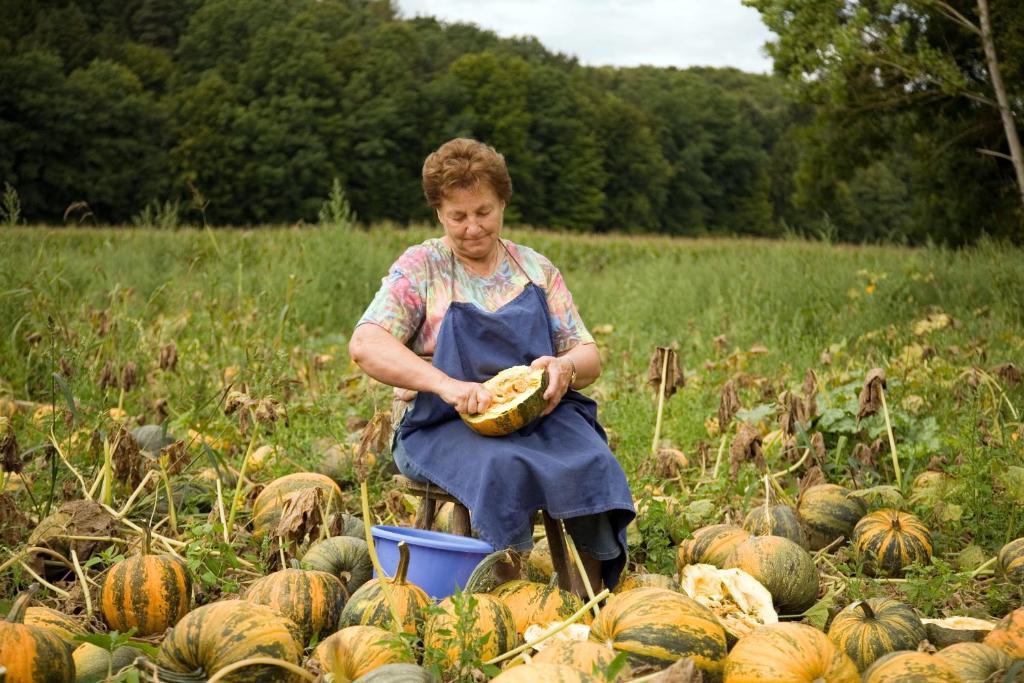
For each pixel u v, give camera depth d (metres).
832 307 12.98
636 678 2.93
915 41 18.81
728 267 15.48
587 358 4.26
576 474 3.77
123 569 3.77
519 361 4.12
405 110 84.06
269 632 3.09
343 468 6.16
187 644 3.06
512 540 3.70
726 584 3.80
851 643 3.41
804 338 11.26
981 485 5.06
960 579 4.31
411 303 4.16
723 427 5.68
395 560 3.90
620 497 3.80
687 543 4.51
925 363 7.84
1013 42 16.62
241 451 6.58
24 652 2.92
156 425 6.47
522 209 91.00
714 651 3.13
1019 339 9.13
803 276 14.02
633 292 15.38
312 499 4.03
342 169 80.25
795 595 4.08
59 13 87.81
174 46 105.00
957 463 5.67
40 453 5.40
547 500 3.73
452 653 3.15
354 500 5.74
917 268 13.38
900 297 12.59
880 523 4.80
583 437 4.00
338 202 16.47
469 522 4.17
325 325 13.22
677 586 4.10
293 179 76.44
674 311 14.20
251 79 80.56
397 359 3.98
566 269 24.84
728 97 115.38
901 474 5.84
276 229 28.98
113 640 3.02
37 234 10.91
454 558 3.80
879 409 5.76
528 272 4.36
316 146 77.56
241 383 6.76
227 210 74.06
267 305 10.95
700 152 109.62
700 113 112.31
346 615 3.55
